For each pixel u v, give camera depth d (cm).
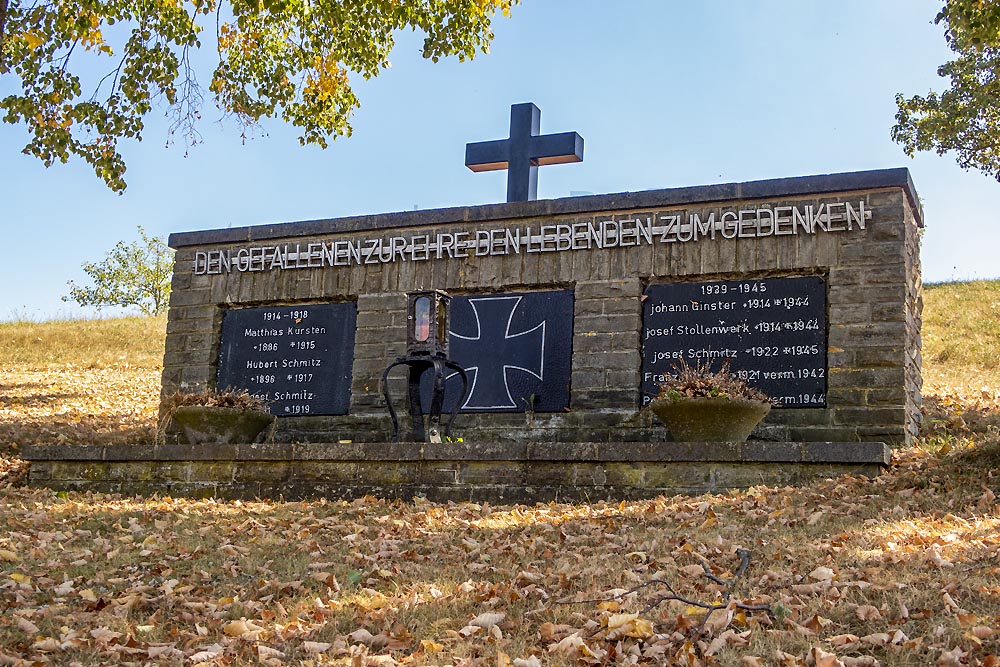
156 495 1206
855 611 656
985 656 575
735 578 725
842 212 1285
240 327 1554
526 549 866
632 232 1373
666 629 654
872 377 1241
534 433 1373
